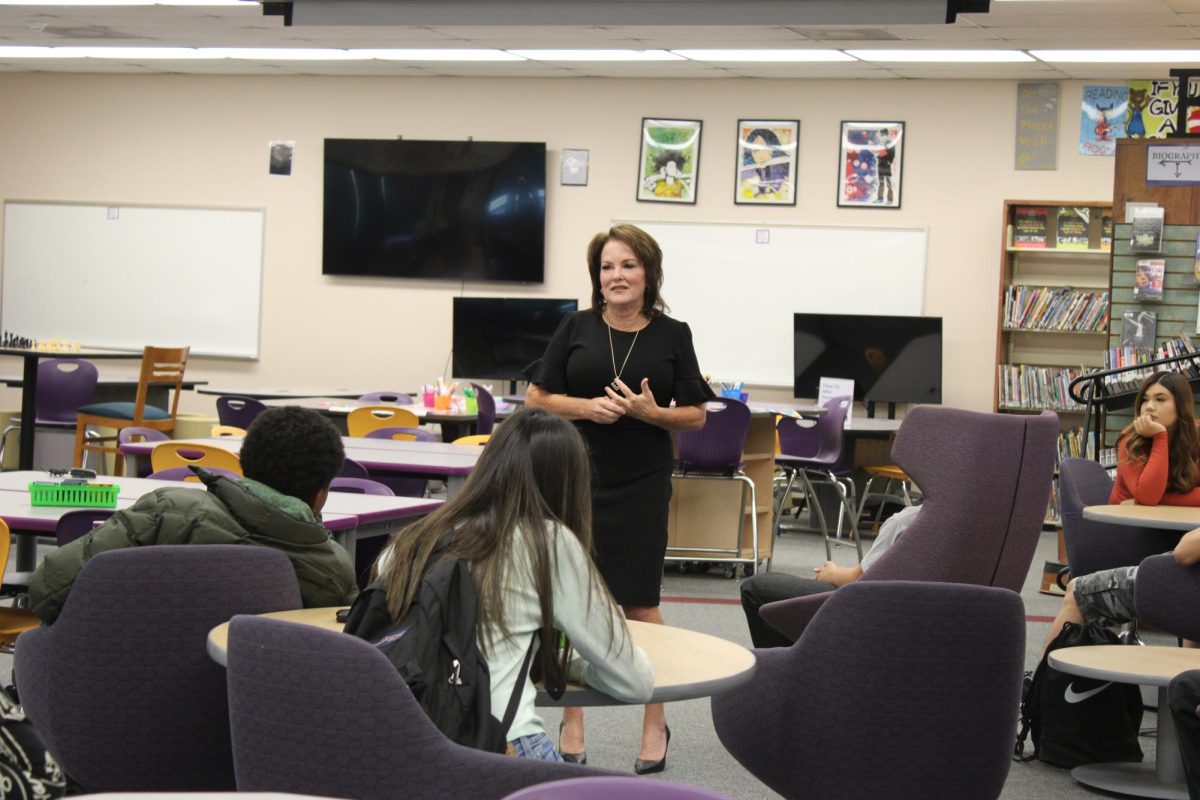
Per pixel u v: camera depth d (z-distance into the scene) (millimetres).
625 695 2242
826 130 11602
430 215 12305
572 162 12094
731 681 2332
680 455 7586
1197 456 5348
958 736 2703
